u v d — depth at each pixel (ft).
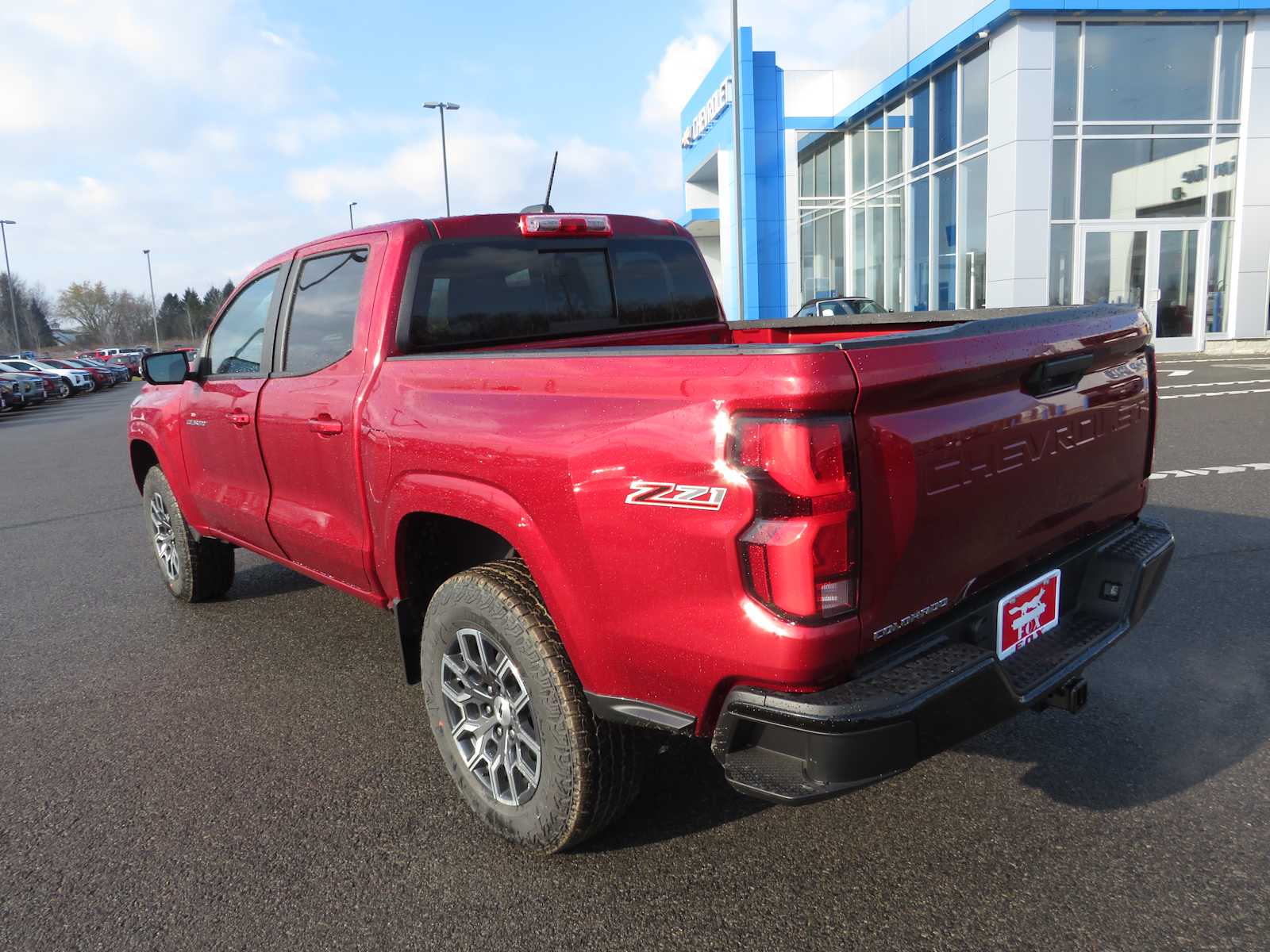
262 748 11.55
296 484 12.03
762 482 6.27
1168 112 61.67
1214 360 58.49
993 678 7.02
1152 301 63.82
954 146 69.21
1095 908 7.69
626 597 7.24
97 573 21.04
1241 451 27.22
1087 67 60.70
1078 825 8.89
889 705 6.35
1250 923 7.41
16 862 9.23
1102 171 61.93
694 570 6.73
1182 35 60.75
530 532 7.93
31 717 12.85
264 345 12.80
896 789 9.76
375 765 10.97
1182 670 12.14
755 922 7.74
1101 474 9.07
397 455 9.57
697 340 13.75
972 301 67.77
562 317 12.14
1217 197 62.90
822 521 6.20
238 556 21.94
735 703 6.69
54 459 45.88
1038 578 8.30
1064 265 63.00
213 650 15.24
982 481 7.36
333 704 12.83
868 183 83.76
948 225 70.85
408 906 8.21
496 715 8.92
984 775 9.92
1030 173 60.85
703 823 9.30
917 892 8.03
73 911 8.37
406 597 10.35
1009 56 60.23
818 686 6.52
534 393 8.09
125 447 48.93
